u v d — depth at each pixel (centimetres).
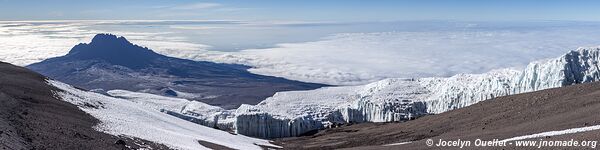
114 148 5188
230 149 7719
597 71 11500
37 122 5469
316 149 9762
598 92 7906
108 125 6925
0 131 4222
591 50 12019
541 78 12219
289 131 15300
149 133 7175
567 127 5200
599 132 4228
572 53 12044
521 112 8319
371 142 9644
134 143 5862
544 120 6394
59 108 7275
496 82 14000
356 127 15088
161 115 11250
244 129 14900
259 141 11394
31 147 4244
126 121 8031
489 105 10350
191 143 7188
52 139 4816
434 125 9988
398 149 6156
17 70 10456
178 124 10331
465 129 8331
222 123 15612
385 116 16150
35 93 8069
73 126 5984
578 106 7094
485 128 7825
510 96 10638
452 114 10856
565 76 11619
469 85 15300
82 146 4888
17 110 5794
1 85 7781
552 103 8169
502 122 7819
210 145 7594
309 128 15862
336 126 16188
